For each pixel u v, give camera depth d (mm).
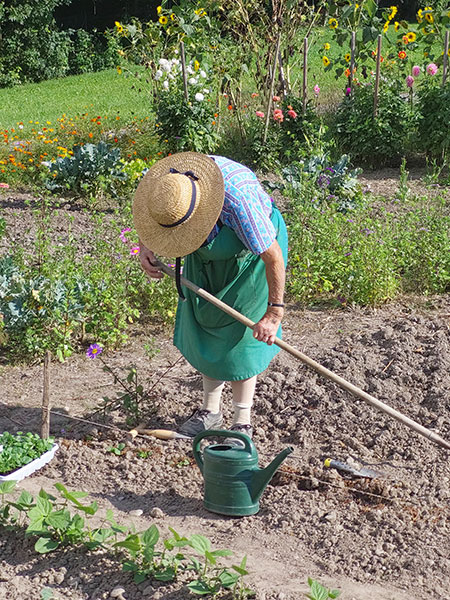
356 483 4129
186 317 4285
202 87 11477
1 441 4316
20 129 14633
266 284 4164
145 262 4199
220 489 3824
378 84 11750
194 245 3857
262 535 3693
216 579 3207
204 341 4266
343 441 4609
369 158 11906
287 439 4703
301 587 3273
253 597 3174
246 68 12188
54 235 8602
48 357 4375
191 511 3930
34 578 3350
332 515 3811
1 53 28156
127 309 6176
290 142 11891
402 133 11773
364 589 3277
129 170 10180
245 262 4078
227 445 3955
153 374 5555
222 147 12164
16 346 5996
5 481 4035
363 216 8352
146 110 17688
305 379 5293
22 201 10102
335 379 4027
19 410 5047
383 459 4449
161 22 12609
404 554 3523
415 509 3885
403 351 5629
